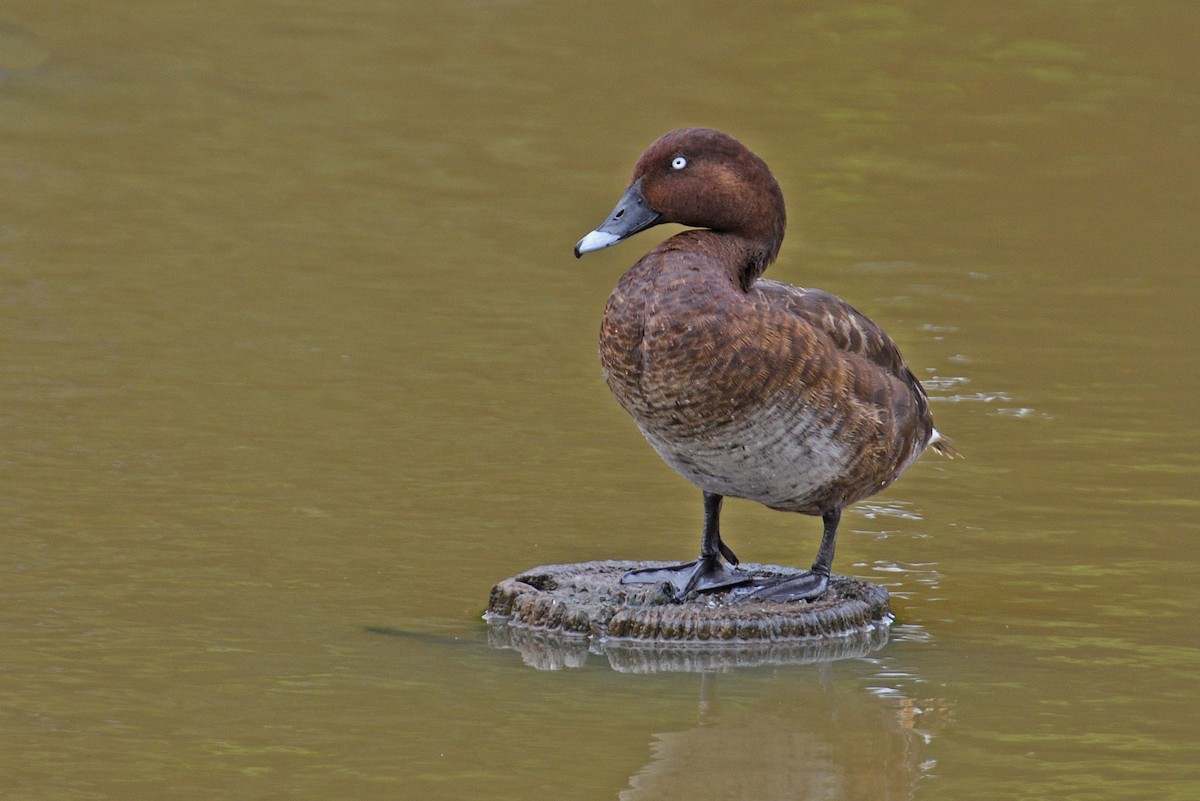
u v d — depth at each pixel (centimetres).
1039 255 1850
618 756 796
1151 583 1056
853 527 1159
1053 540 1130
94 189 1969
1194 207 2036
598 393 1409
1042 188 2102
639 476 1235
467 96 2423
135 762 774
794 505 988
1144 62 2605
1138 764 795
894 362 1005
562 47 2666
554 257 1802
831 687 899
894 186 2098
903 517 1177
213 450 1238
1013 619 1002
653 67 2572
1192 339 1577
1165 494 1209
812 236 1895
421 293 1662
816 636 977
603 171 2122
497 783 761
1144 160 2214
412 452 1256
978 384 1445
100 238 1789
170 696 852
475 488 1195
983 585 1058
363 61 2575
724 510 1195
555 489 1202
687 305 927
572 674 912
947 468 1263
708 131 981
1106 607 1020
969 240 1898
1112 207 2033
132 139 2181
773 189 991
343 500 1159
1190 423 1356
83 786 748
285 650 920
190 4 2844
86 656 898
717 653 956
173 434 1266
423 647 938
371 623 967
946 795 759
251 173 2064
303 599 995
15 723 812
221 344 1486
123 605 971
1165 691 891
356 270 1727
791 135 2283
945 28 2756
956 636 977
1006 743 821
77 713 827
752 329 920
